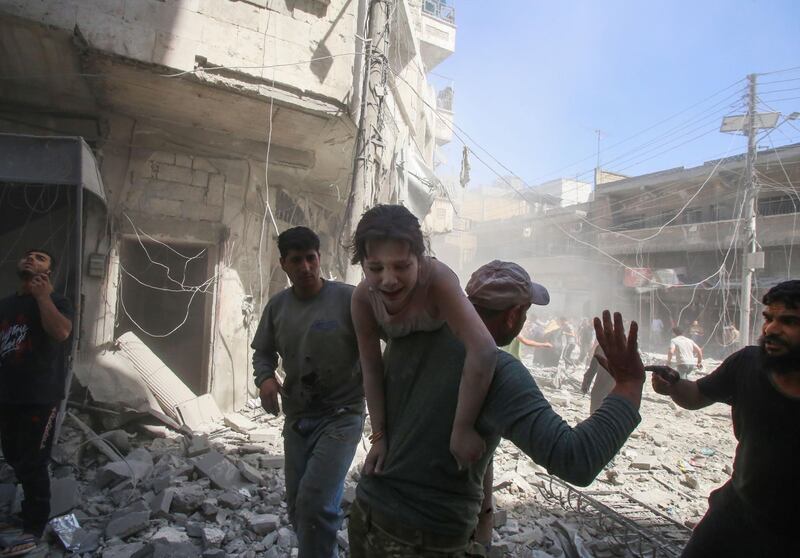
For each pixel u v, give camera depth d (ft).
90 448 16.56
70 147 16.65
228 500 13.60
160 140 24.35
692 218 90.58
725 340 69.56
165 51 19.99
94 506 13.15
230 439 19.94
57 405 11.27
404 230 4.66
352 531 5.62
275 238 29.48
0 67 20.38
